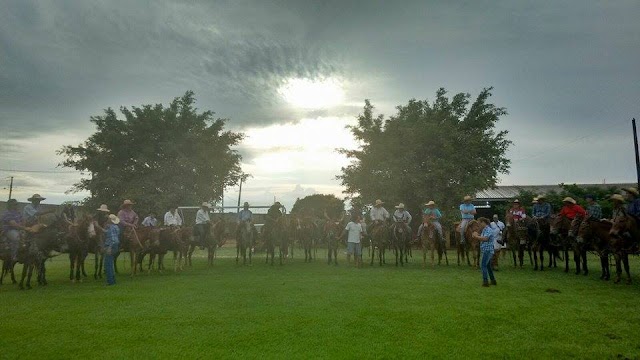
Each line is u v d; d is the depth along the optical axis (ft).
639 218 45.21
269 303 35.04
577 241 49.55
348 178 127.85
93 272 61.77
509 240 62.28
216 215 116.57
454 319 29.30
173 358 21.89
